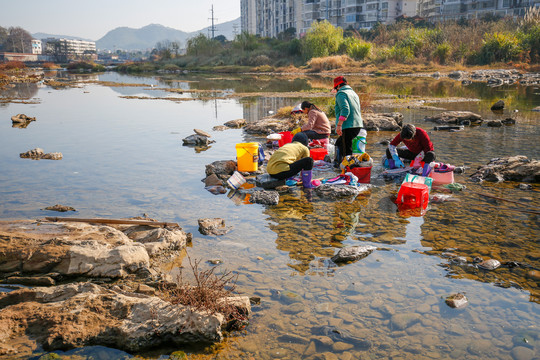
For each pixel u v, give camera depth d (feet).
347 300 11.05
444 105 53.93
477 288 11.62
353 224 16.34
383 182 22.25
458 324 10.02
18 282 12.10
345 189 19.95
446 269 12.70
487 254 13.64
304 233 15.48
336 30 169.99
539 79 96.12
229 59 186.80
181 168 24.68
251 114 48.11
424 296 11.23
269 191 19.67
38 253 12.50
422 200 17.88
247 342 9.43
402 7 280.72
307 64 158.40
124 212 17.30
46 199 18.84
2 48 570.87
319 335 9.60
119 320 9.80
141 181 21.98
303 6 346.74
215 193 20.17
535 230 15.55
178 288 10.91
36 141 32.96
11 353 8.95
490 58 125.80
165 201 18.88
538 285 11.75
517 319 10.21
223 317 9.86
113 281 12.18
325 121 28.53
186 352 9.21
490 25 146.92
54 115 48.49
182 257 13.60
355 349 9.12
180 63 199.21
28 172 23.53
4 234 13.50
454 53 134.21
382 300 11.03
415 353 9.01
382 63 142.51
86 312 10.02
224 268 12.78
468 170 23.72
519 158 24.11
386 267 12.84
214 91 80.28
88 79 131.64
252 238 15.05
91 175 23.04
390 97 63.05
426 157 21.81
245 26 537.24
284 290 11.49
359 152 24.43
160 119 44.83
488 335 9.61
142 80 123.03
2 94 78.02
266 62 173.17
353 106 23.88
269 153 27.89
